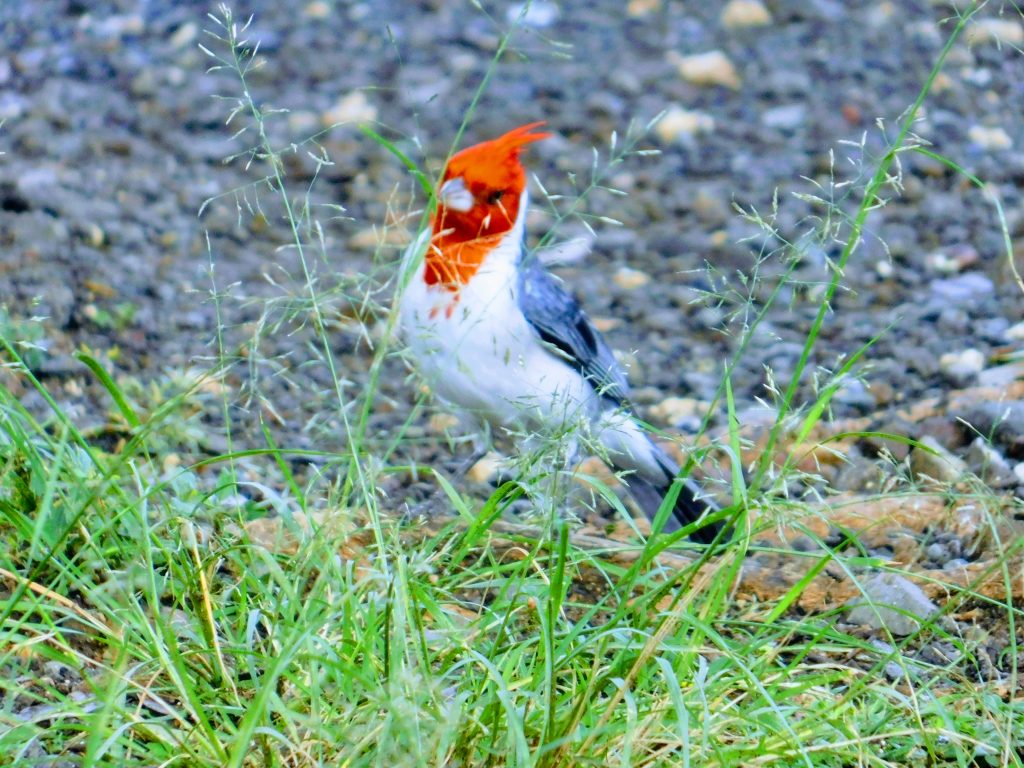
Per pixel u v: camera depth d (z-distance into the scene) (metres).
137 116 18.34
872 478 10.77
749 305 7.11
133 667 6.50
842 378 6.85
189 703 5.85
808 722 6.43
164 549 6.75
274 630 6.47
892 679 7.62
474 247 9.21
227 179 16.98
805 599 8.74
